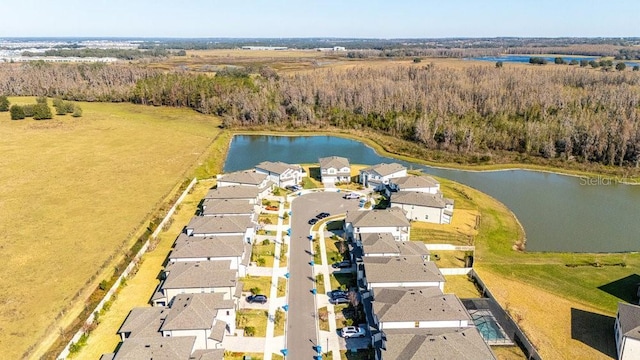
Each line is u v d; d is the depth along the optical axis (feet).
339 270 212.84
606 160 392.06
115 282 198.08
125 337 160.35
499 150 430.61
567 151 402.93
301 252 230.48
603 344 165.99
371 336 163.73
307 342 164.25
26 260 220.64
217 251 204.64
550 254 235.40
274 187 323.16
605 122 426.92
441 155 420.36
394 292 172.76
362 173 335.47
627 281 208.13
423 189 295.89
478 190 338.54
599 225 277.85
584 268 220.43
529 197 326.24
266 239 242.58
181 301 167.73
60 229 255.29
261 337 166.40
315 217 273.13
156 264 218.79
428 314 159.74
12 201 295.69
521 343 163.94
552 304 190.49
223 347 160.56
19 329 170.40
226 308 165.48
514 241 252.21
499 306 182.19
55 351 160.04
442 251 234.79
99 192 314.96
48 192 313.53
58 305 185.47
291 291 196.13
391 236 220.02
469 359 139.54
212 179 347.77
